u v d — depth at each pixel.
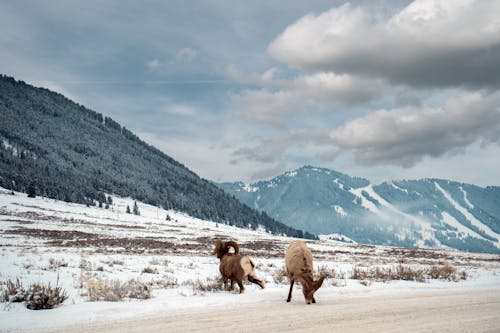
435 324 5.64
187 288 10.30
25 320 6.18
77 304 7.65
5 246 25.70
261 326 5.60
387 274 14.16
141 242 36.88
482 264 25.66
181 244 38.62
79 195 166.62
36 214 82.25
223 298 8.35
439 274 14.32
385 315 6.39
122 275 13.00
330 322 5.83
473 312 6.67
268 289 10.12
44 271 12.92
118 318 6.31
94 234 48.56
